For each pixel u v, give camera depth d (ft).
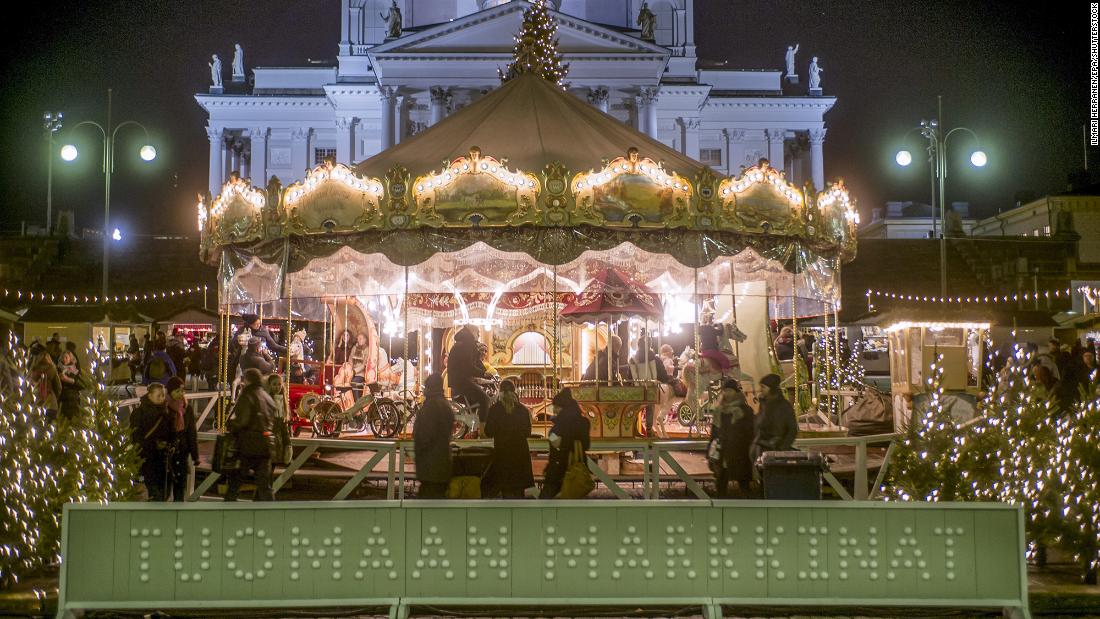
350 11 266.36
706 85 260.21
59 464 38.37
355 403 55.16
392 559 25.11
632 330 65.98
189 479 49.88
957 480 40.14
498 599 25.05
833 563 25.23
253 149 272.51
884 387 99.76
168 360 80.12
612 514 25.26
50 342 76.69
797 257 53.42
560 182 47.70
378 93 260.42
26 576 35.14
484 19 228.02
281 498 52.65
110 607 24.70
